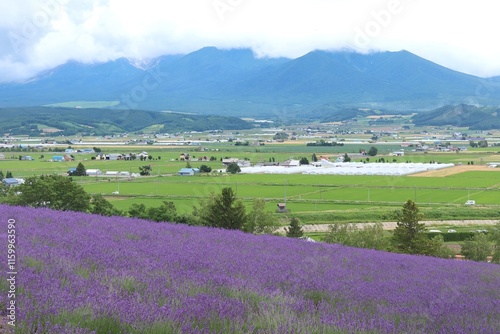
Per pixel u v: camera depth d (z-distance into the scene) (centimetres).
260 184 14200
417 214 5653
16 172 16838
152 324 828
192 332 827
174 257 1502
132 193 11881
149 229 2280
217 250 1858
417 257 3070
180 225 2873
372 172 17712
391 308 1223
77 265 1178
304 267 1723
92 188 12850
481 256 6147
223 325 877
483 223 9569
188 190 12562
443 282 1822
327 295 1291
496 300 1508
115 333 809
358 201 11175
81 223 2178
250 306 1039
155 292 1023
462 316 1205
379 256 2603
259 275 1415
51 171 17350
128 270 1199
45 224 1944
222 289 1165
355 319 1052
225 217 5097
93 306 862
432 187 13825
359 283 1537
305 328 923
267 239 2638
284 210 9906
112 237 1800
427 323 1120
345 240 5919
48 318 816
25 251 1258
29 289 929
